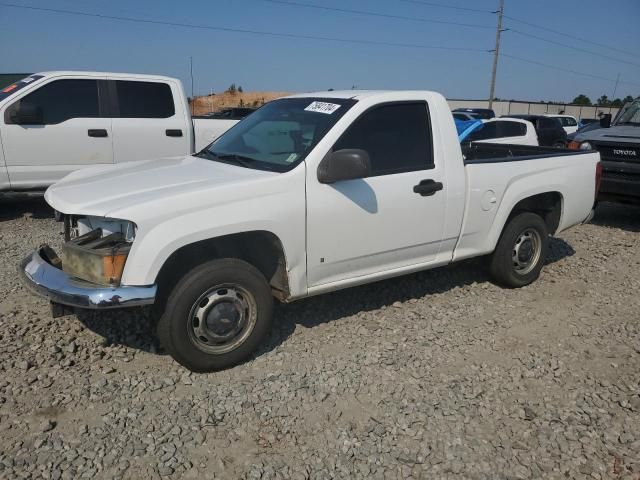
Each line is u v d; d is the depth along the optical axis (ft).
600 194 27.63
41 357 12.59
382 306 16.14
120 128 26.68
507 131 41.45
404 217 14.33
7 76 42.37
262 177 12.31
